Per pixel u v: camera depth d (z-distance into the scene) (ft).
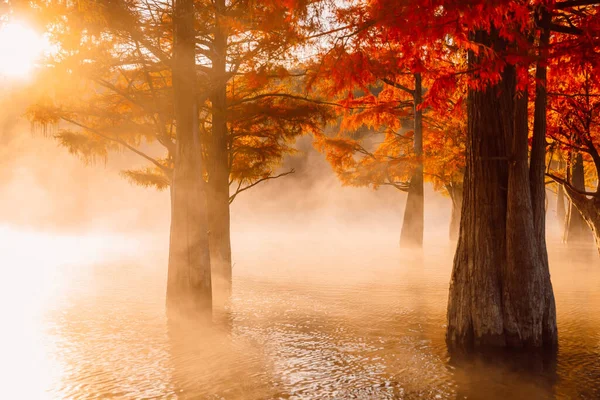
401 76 89.10
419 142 91.61
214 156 57.11
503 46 32.32
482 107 33.58
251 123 58.80
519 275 32.45
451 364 30.73
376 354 33.04
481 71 28.99
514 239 32.45
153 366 30.91
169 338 37.29
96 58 37.91
